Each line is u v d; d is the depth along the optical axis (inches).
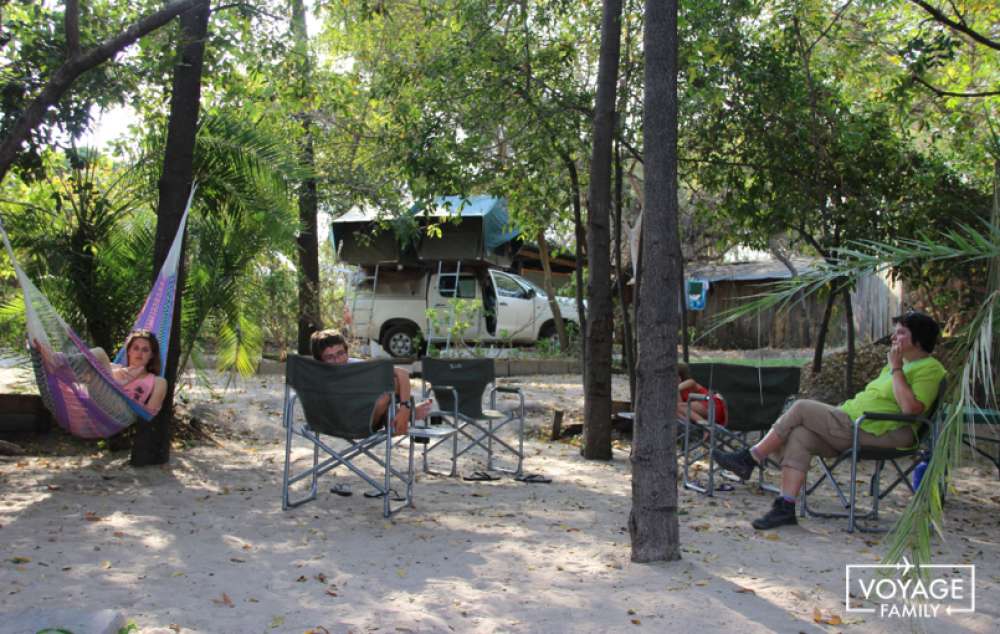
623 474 302.0
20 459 299.3
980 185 365.1
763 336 893.2
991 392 118.6
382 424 244.5
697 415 292.0
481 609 153.9
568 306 708.0
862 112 369.1
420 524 220.4
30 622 133.3
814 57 377.1
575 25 379.2
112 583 162.1
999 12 373.7
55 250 323.6
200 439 346.3
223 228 342.0
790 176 356.2
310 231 533.0
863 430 222.5
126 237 335.6
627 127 365.1
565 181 408.5
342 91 418.9
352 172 463.5
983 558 195.2
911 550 109.7
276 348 617.3
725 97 344.5
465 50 358.3
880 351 428.5
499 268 710.5
